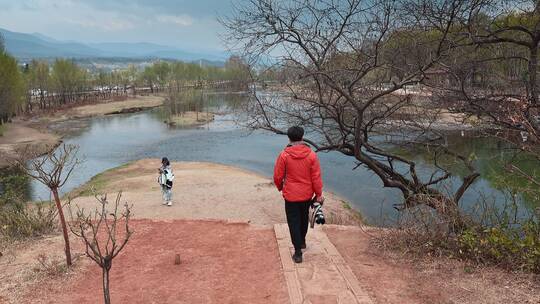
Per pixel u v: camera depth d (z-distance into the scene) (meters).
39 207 8.48
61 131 53.25
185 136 48.34
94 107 85.38
